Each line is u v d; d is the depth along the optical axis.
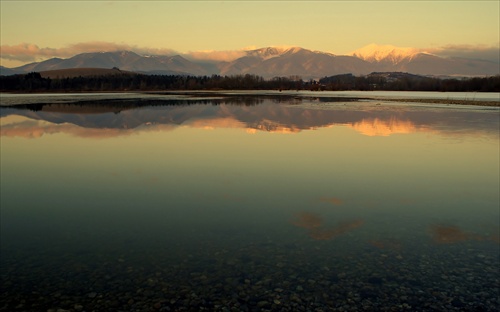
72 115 44.72
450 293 6.98
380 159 19.48
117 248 9.01
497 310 6.46
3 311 6.45
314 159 19.50
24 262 8.29
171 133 29.78
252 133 29.66
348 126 34.38
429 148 22.67
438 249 8.89
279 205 12.27
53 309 6.54
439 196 13.16
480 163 18.47
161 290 7.14
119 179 15.62
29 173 16.70
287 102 75.81
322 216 11.22
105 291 7.11
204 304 6.70
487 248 8.93
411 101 79.56
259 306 6.64
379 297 6.89
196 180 15.41
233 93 130.38
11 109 53.19
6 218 11.15
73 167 17.86
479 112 50.03
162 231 10.08
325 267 8.03
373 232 9.97
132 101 74.31
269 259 8.41
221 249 8.95
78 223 10.71
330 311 6.48
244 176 16.06
